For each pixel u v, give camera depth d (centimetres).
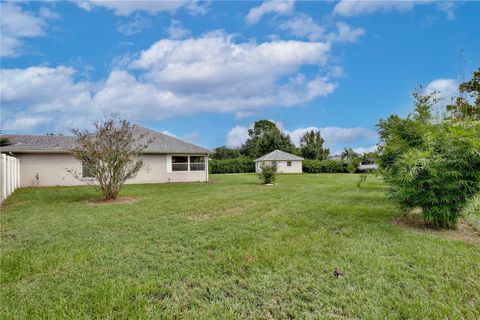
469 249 433
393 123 649
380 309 272
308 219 649
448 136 554
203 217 695
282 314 267
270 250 432
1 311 276
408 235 510
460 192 530
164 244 473
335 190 1281
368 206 824
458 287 312
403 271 354
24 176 1591
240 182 1877
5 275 354
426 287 314
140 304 286
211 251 436
